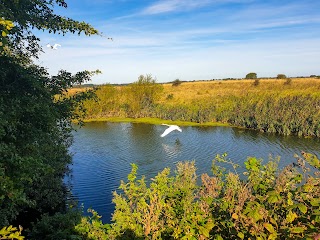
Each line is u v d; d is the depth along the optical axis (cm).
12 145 711
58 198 1817
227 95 6756
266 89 7819
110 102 6469
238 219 409
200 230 418
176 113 5784
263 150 3309
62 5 924
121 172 2648
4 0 729
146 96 6506
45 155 1185
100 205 1952
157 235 510
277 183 448
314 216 345
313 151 3222
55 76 1068
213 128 4812
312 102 4706
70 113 1084
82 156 3195
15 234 392
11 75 892
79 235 559
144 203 552
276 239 367
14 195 529
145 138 4078
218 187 554
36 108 849
